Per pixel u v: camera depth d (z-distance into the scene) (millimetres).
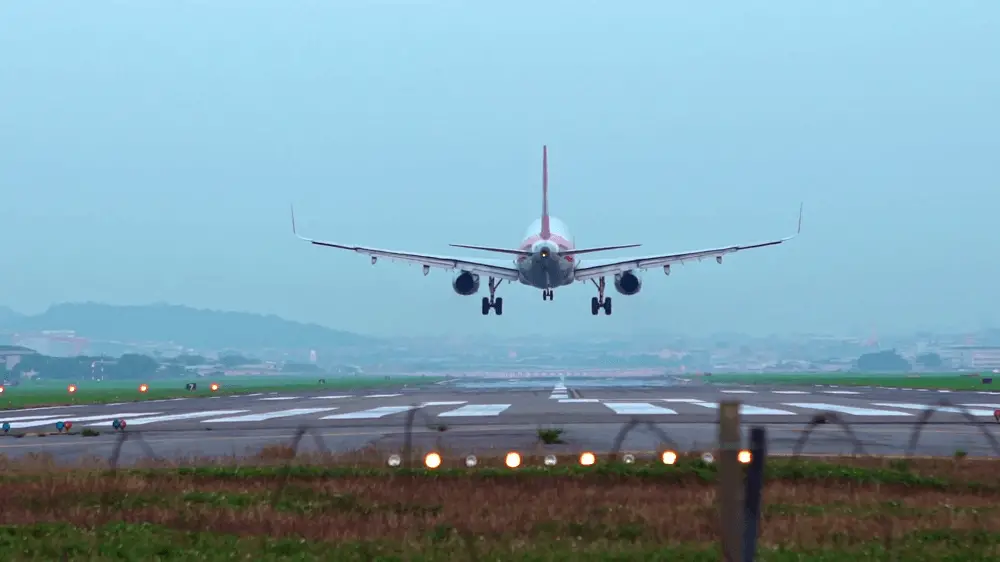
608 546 59000
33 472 96062
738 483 47000
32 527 66188
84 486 83875
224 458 105125
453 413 180125
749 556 47188
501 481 85312
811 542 59875
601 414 169500
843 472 88500
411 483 83375
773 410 182250
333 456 102250
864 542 60469
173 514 71125
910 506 74062
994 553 57531
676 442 118000
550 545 59312
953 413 172625
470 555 56625
